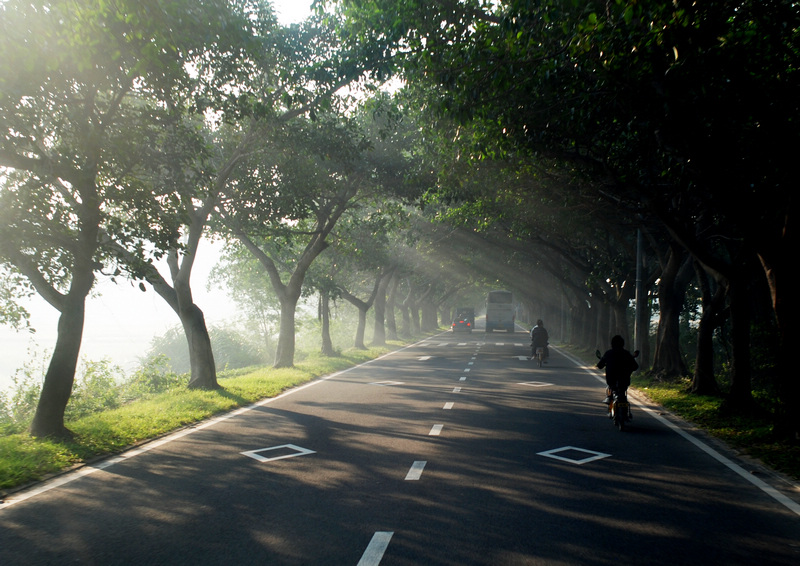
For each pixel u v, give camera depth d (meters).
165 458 8.78
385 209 26.88
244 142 16.75
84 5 8.84
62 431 10.24
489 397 15.57
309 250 25.36
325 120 19.16
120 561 4.96
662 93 9.84
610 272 27.95
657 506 6.44
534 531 5.63
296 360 32.50
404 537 5.46
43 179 10.19
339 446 9.52
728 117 10.38
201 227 17.55
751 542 5.37
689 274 20.75
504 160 15.09
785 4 8.80
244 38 11.42
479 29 10.84
